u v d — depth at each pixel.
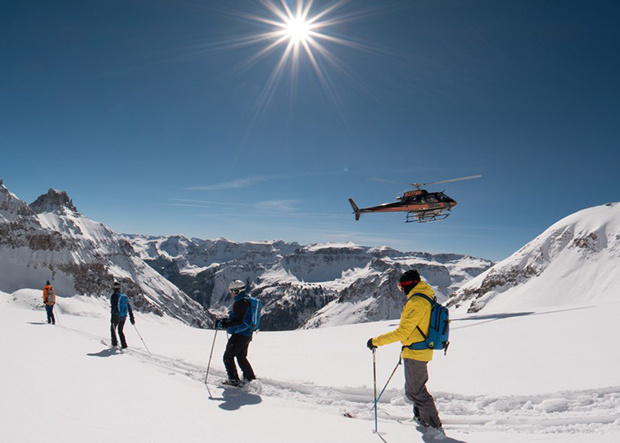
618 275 85.44
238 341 7.60
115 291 11.85
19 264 133.38
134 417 4.85
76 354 9.21
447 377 7.64
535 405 5.91
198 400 6.12
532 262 110.94
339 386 7.39
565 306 22.98
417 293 5.23
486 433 4.83
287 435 4.65
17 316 20.08
